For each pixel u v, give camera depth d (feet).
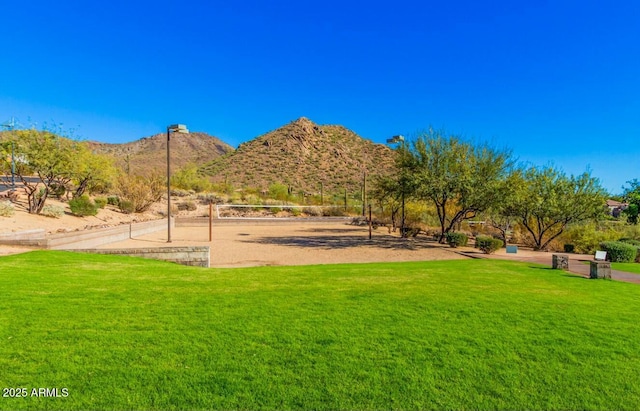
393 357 14.16
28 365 12.39
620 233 67.77
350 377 12.59
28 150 60.13
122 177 100.07
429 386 12.24
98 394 11.02
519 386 12.48
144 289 22.97
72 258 33.04
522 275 34.83
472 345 15.57
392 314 19.38
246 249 58.13
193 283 25.85
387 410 10.92
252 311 19.07
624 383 12.90
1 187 73.92
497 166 65.41
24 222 55.67
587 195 64.23
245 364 13.17
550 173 67.97
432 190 64.08
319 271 34.78
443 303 21.98
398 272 34.83
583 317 20.11
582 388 12.51
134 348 13.99
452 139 67.67
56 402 10.54
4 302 18.53
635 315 20.99
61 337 14.62
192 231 90.07
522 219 73.36
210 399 11.04
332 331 16.56
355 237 79.61
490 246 56.49
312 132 337.31
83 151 71.61
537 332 17.38
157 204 119.44
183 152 462.19
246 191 169.17
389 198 95.40
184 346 14.35
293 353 14.17
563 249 67.31
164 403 10.76
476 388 12.25
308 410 10.75
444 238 70.95
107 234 56.75
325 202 168.45
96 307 18.54
